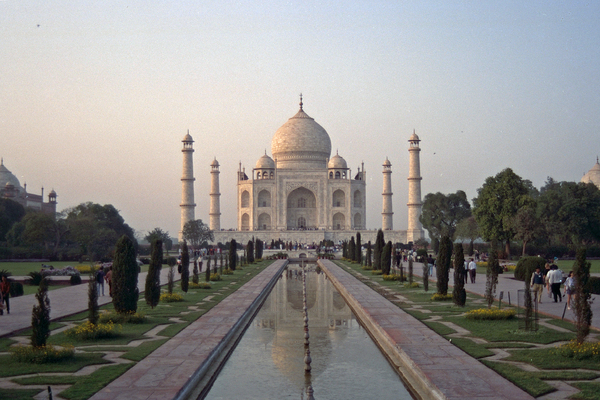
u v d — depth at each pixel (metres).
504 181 109.75
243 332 41.59
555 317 41.12
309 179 186.75
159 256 48.25
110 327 35.47
